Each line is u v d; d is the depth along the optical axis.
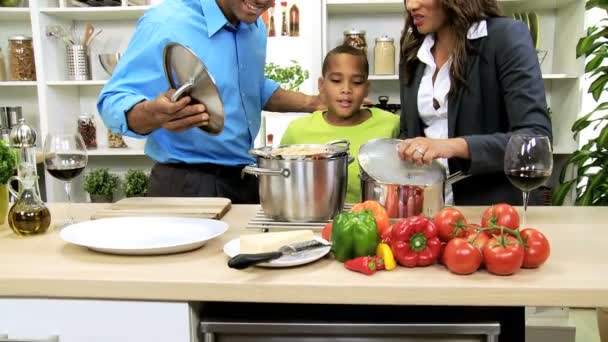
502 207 0.93
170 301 0.87
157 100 1.11
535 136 1.04
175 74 1.12
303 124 1.93
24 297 0.88
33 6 2.69
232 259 0.83
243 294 0.85
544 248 0.87
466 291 0.81
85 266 0.92
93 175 2.88
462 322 0.87
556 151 2.69
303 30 2.84
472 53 1.40
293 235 0.94
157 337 0.88
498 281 0.83
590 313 2.19
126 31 3.04
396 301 0.83
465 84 1.42
